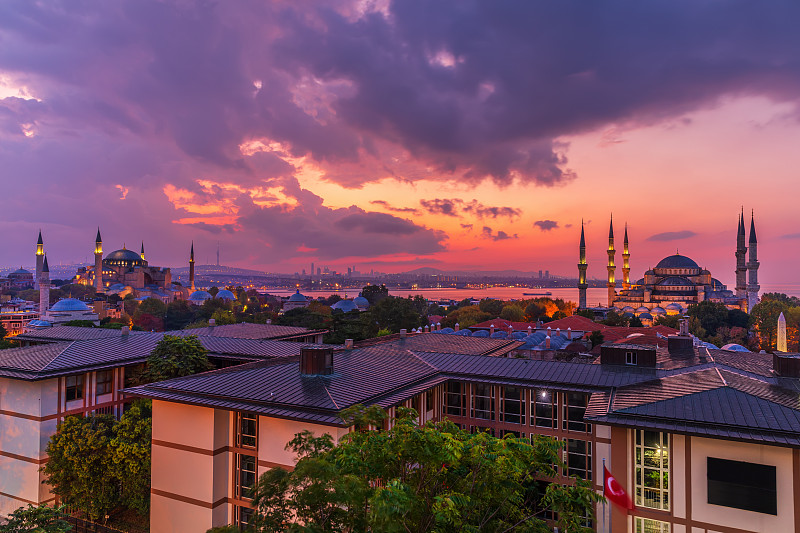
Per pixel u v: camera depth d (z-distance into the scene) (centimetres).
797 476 2566
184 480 3294
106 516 3788
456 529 1421
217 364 5225
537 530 1524
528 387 3788
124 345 4988
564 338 10650
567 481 3656
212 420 3189
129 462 3512
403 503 1227
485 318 16338
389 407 3100
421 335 6431
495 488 1508
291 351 5144
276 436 3034
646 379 3731
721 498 2738
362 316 11950
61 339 5962
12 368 4056
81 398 4253
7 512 4044
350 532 1432
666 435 2892
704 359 4556
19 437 4022
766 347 12838
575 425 3744
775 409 2758
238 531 1539
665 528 2870
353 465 1480
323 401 2977
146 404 4091
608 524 3416
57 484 3766
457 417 4128
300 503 1429
